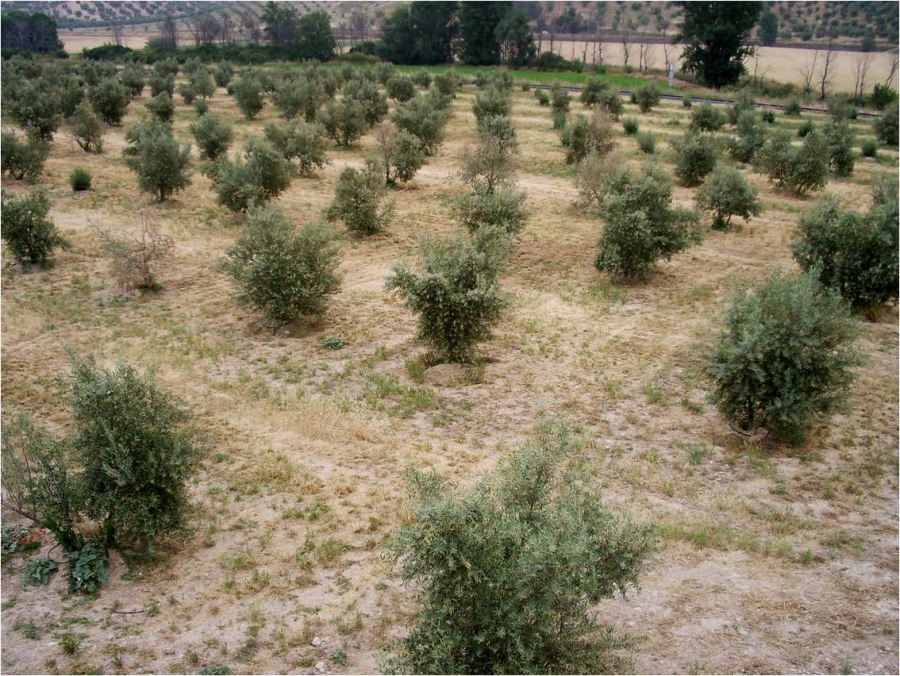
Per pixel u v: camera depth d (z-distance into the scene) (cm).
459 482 988
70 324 1574
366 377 1362
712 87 6994
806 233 1709
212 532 889
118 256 1777
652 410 1246
